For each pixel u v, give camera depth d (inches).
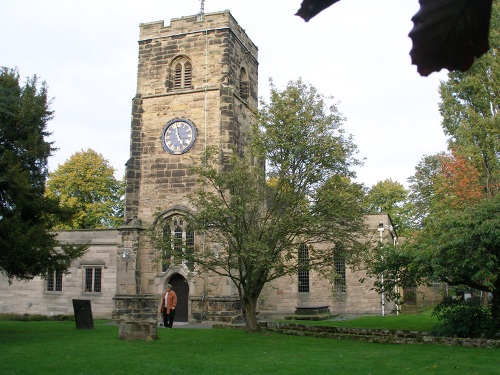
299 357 713.6
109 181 2336.4
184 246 1007.6
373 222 1658.5
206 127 1406.3
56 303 1638.8
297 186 1019.9
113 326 1180.5
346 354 741.3
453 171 1552.7
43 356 692.1
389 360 684.7
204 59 1440.7
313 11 61.5
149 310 1359.5
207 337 918.4
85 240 1637.6
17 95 1125.7
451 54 58.9
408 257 951.0
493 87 1441.9
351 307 1594.5
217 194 1355.8
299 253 1074.1
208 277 1331.2
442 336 917.2
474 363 658.8
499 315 898.7
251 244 909.8
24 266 982.4
